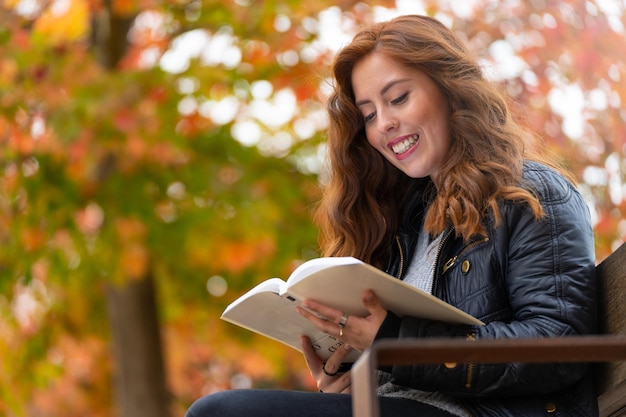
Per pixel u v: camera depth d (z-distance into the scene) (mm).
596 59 8250
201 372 11508
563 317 2984
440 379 2920
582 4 8406
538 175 3230
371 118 3619
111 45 9594
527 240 3092
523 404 3002
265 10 8844
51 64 8602
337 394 3020
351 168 3840
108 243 8875
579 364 2947
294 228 9383
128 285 9828
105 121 8406
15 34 8680
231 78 8961
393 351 2248
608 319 3100
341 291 2977
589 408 3033
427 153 3512
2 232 9133
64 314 10781
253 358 10812
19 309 10492
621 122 8227
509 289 3102
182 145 8828
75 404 11414
